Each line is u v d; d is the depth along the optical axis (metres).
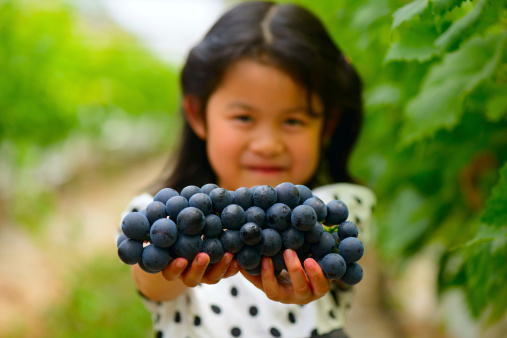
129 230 0.55
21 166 2.38
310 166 0.91
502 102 0.84
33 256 2.60
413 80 0.98
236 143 0.88
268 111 0.87
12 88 2.04
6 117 2.05
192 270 0.55
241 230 0.55
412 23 0.71
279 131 0.88
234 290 0.84
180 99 1.05
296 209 0.55
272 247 0.55
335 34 1.27
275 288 0.58
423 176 1.19
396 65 1.06
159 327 0.85
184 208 0.55
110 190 4.68
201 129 0.98
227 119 0.89
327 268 0.56
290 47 0.86
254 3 0.97
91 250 2.81
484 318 1.09
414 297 2.47
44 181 3.42
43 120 2.21
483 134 0.99
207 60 0.90
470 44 0.80
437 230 1.24
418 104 0.83
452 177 1.10
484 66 0.78
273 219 0.56
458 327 1.65
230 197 0.57
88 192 4.43
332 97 0.93
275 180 0.89
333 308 0.85
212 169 1.01
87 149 4.67
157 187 0.98
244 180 0.89
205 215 0.56
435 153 1.10
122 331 1.93
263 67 0.86
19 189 2.54
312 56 0.88
